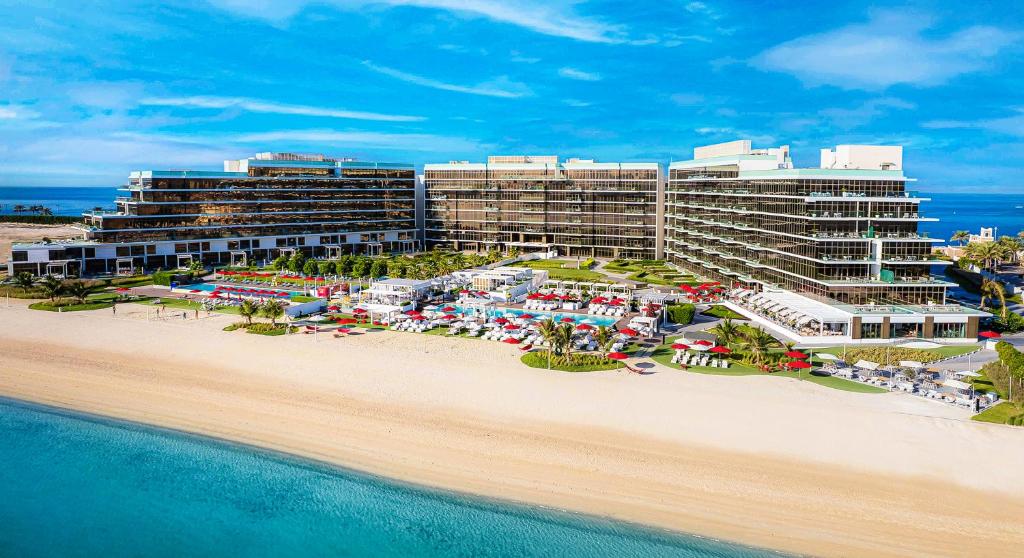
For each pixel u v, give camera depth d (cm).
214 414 7194
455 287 13825
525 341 9738
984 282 11781
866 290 11150
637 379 7981
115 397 7719
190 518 5531
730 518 5172
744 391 7538
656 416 6875
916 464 5809
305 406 7306
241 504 5662
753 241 13875
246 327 10588
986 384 7750
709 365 8506
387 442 6456
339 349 9369
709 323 11200
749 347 8800
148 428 6962
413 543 5069
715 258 15800
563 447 6269
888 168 12225
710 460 5966
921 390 7456
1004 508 5188
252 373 8369
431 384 7888
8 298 13288
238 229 19250
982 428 6438
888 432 6391
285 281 15525
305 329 10469
